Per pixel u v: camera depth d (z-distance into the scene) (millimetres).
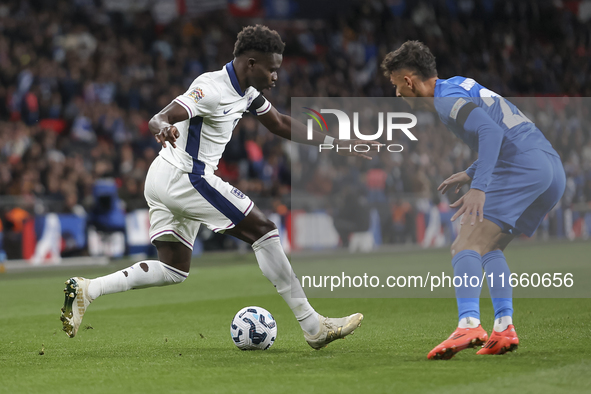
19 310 23031
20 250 37969
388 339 15617
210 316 21062
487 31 85875
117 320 20266
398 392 10180
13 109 51969
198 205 13992
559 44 88562
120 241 42062
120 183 46531
